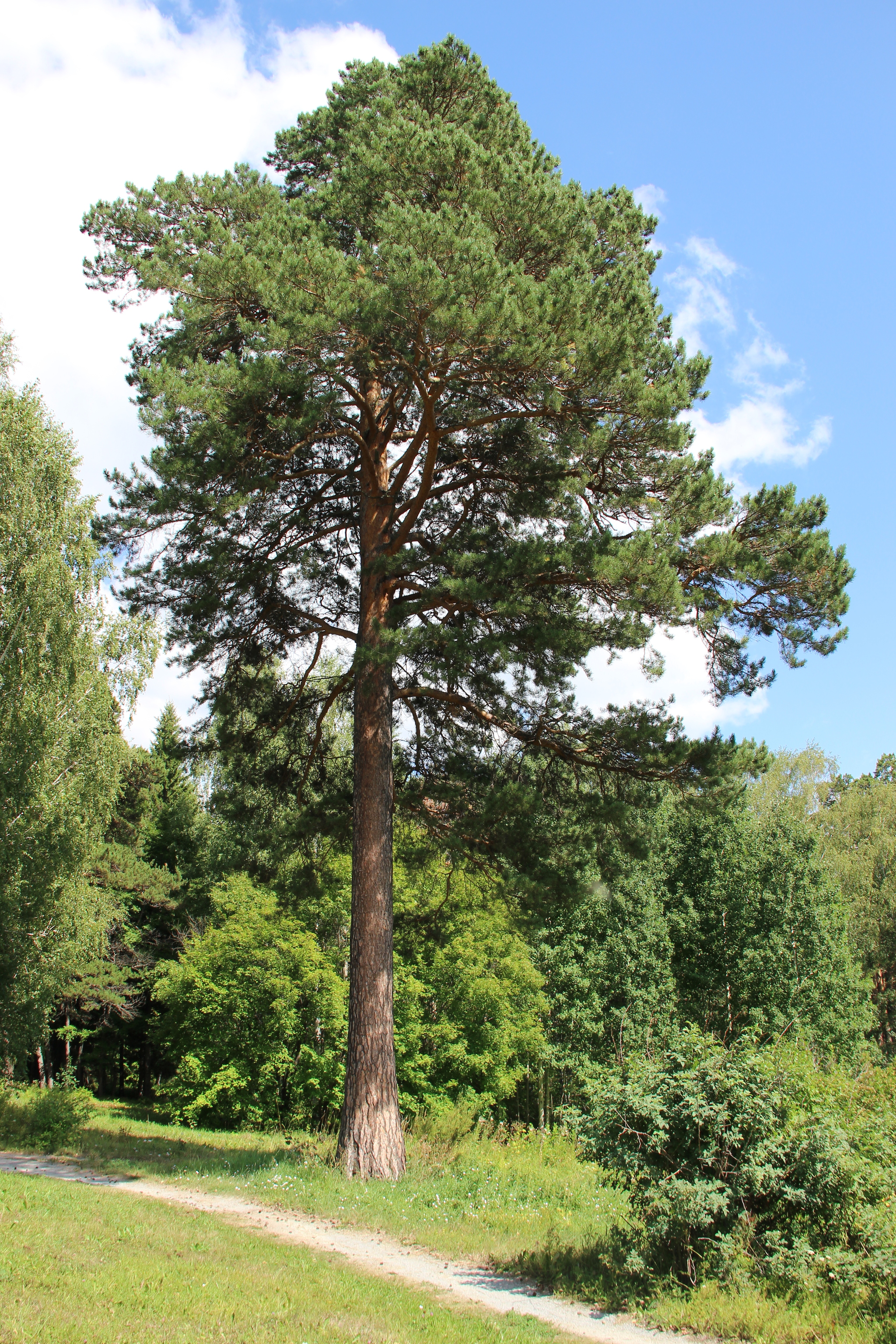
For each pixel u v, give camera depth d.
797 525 12.16
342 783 16.67
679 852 32.03
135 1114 27.94
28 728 17.92
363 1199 10.98
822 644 12.41
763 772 12.34
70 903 19.36
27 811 18.19
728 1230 7.41
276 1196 11.12
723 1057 7.88
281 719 15.97
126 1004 32.91
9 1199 9.14
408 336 11.56
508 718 13.89
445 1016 24.39
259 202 13.55
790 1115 7.57
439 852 15.52
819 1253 7.09
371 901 13.30
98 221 13.30
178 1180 12.15
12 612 18.36
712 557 11.70
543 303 10.95
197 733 15.59
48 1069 35.72
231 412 11.97
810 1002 28.64
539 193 12.29
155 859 38.19
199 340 13.01
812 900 30.27
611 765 13.31
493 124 14.19
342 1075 23.31
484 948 24.17
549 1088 31.19
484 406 13.21
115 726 20.22
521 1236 9.60
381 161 12.55
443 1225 10.09
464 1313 6.98
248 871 17.09
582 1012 27.56
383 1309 6.89
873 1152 7.70
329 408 12.46
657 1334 6.66
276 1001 23.62
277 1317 6.37
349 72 15.48
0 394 19.89
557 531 13.17
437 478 15.41
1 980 17.83
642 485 12.20
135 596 13.77
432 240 11.02
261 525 13.73
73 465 20.30
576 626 12.08
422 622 12.77
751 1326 6.51
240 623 14.49
